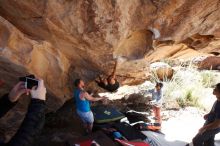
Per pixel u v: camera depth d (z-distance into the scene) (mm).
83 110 5691
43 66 5191
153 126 6355
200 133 4867
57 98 6000
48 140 5621
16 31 4312
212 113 4730
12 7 4113
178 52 6004
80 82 5699
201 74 10242
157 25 4574
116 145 5395
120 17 4215
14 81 4820
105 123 6191
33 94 1588
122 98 7926
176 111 7641
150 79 9359
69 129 6117
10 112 5051
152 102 6723
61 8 3971
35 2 3895
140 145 5457
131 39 5113
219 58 11203
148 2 4191
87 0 3893
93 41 4633
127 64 6258
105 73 6324
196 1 4113
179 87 8852
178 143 6008
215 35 4906
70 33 4461
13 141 1433
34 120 1490
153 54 5832
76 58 5715
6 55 4293
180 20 4465
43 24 4328
